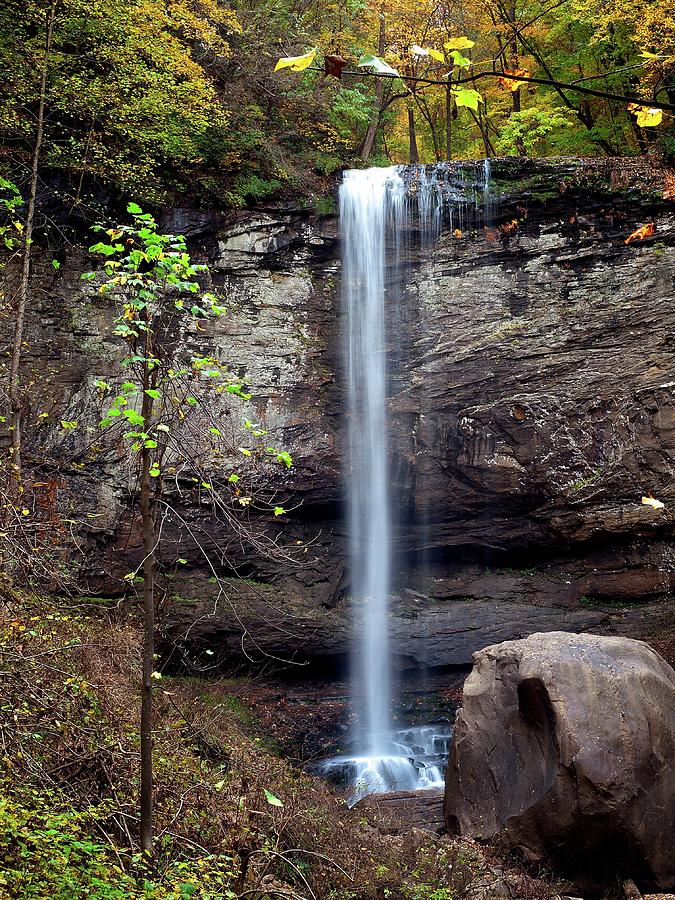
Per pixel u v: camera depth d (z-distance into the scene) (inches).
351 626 682.2
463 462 717.9
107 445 620.4
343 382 749.3
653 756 361.1
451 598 725.3
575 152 887.1
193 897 195.8
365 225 756.0
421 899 308.8
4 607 258.8
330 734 609.3
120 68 631.2
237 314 721.0
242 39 775.7
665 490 666.8
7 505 254.4
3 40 593.9
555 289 726.5
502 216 738.2
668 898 344.2
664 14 636.1
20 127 627.5
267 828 279.1
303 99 789.2
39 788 220.2
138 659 367.9
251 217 730.8
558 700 367.2
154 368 181.8
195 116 667.4
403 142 1149.7
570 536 697.6
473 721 406.6
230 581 660.1
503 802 379.9
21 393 514.9
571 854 356.5
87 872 187.8
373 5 888.9
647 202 706.2
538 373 713.6
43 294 660.7
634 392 686.5
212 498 213.2
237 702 595.5
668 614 658.2
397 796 470.0
